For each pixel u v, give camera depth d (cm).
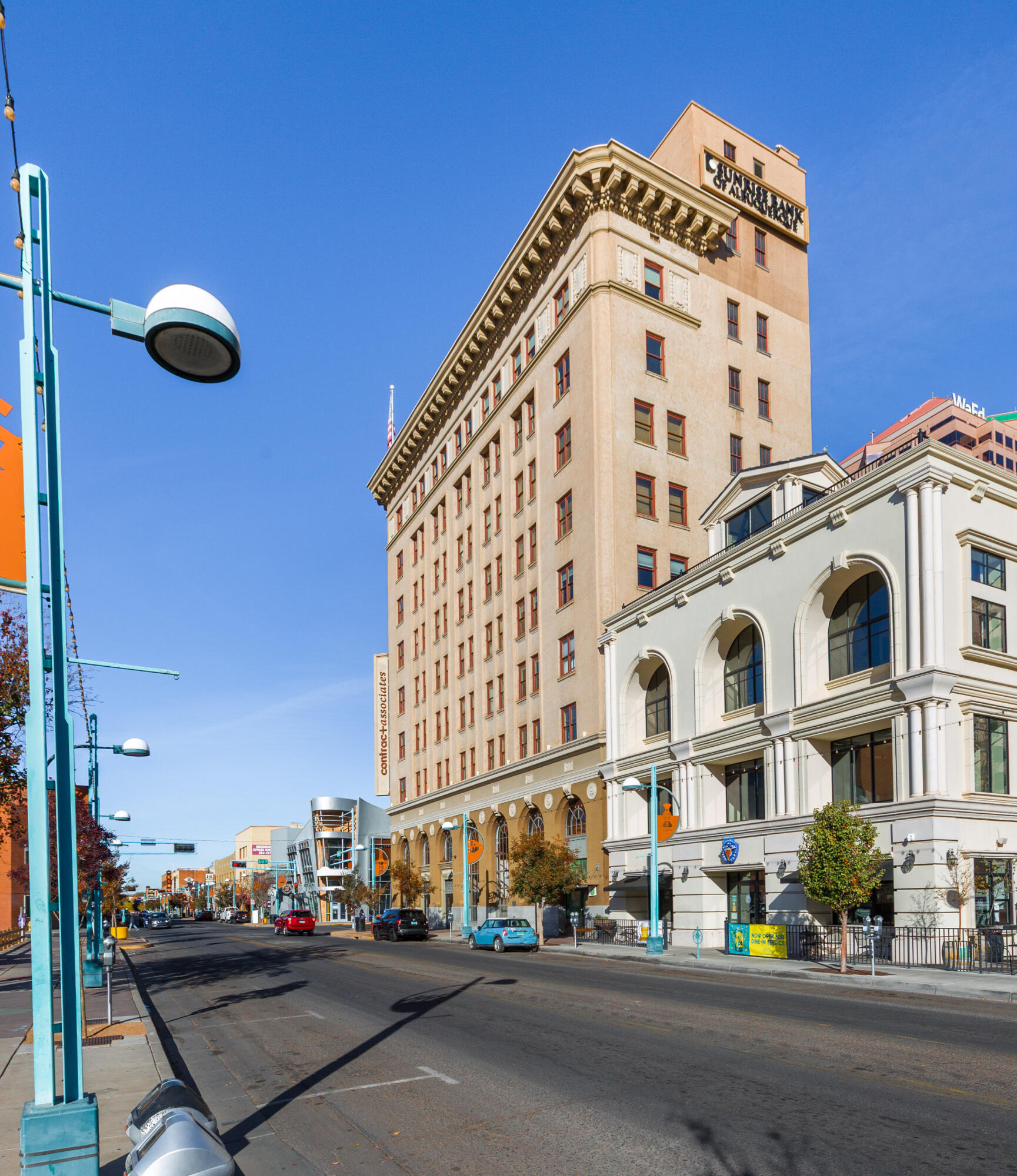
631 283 4694
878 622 2755
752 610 3188
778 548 3062
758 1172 682
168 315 657
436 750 6272
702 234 5044
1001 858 2469
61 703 611
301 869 10775
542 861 3950
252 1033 1473
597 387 4494
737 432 5028
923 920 2347
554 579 4750
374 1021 1523
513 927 3544
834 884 2177
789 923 2817
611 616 4106
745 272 5328
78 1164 558
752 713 3247
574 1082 994
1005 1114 819
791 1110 848
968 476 2602
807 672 2938
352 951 3566
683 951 3038
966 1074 986
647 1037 1259
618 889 3797
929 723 2436
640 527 4456
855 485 2753
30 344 620
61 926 590
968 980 1948
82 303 671
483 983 2081
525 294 5306
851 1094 902
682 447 4744
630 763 3875
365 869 8519
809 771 2872
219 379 724
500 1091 967
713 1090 935
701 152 5275
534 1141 786
